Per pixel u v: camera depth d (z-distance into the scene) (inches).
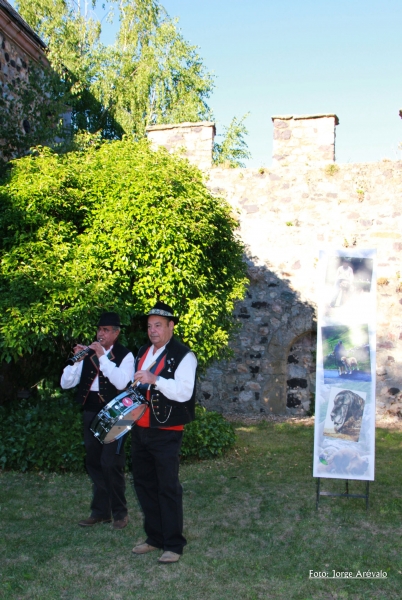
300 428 374.9
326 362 217.6
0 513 209.2
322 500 227.8
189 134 443.5
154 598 151.3
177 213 257.1
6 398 343.6
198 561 171.9
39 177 259.4
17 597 151.3
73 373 202.1
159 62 738.8
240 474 262.5
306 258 428.5
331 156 430.0
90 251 249.1
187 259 258.2
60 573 163.9
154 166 266.8
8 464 262.2
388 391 412.8
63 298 233.3
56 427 262.7
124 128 706.8
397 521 205.9
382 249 417.4
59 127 366.9
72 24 717.3
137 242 251.1
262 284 434.6
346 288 218.7
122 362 195.0
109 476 190.5
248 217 437.4
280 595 153.6
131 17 745.0
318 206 428.8
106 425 173.9
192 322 260.2
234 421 402.3
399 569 168.9
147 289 252.8
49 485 241.3
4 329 228.1
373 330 216.5
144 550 177.0
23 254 245.4
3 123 361.1
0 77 374.0
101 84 704.4
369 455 212.8
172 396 167.8
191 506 219.8
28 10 728.3
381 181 420.5
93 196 262.8
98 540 186.1
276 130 435.2
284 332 430.3
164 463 169.8
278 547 183.2
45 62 431.5
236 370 437.1
